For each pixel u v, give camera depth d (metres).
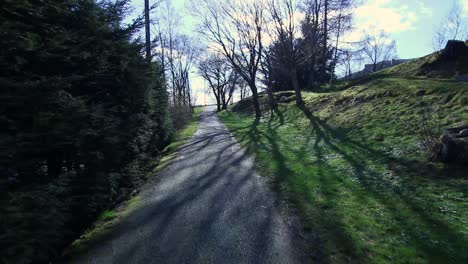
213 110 59.97
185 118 25.64
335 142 10.52
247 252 4.11
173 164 10.09
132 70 7.18
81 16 5.45
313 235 4.49
